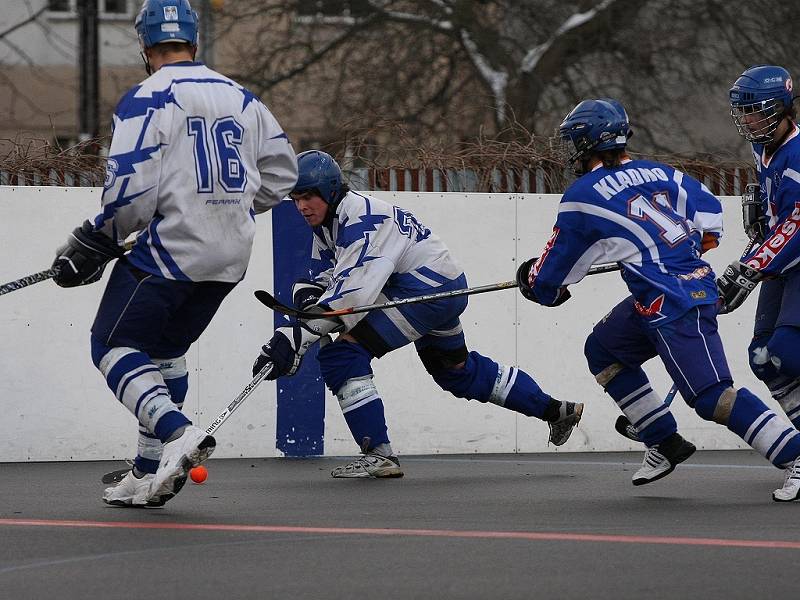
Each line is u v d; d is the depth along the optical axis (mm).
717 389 16969
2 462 23062
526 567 12625
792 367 18062
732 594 11422
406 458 23672
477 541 14086
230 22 55250
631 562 12805
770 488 19031
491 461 23156
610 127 17234
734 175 25922
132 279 15375
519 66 51875
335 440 24016
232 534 14664
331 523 15539
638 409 18516
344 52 53594
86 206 23250
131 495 17078
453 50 52656
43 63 76250
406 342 20672
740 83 17828
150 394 15305
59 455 23250
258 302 23672
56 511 16688
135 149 14953
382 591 11641
